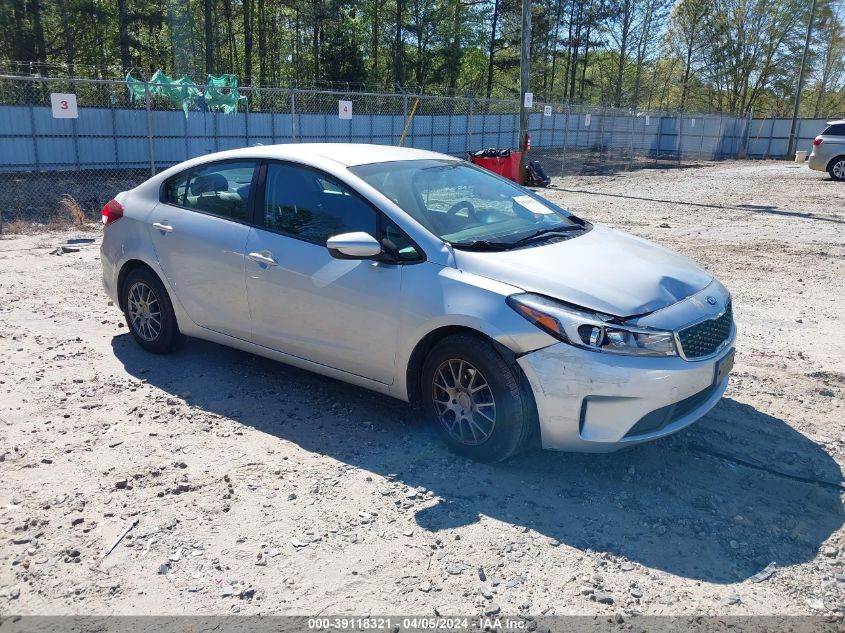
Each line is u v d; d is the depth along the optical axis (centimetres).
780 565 311
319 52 4641
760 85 5881
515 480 378
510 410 368
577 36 5741
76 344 584
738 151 4194
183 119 2495
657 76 6309
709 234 1210
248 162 487
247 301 472
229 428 436
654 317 361
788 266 938
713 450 413
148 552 312
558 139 3766
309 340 446
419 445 415
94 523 333
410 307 393
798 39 5559
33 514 339
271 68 5462
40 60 3738
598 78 6819
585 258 404
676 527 338
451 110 3303
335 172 443
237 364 540
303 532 329
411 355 401
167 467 386
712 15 5753
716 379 384
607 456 406
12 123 2208
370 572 301
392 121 2902
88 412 454
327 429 435
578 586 295
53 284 791
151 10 3806
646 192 2028
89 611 276
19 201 1700
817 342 617
